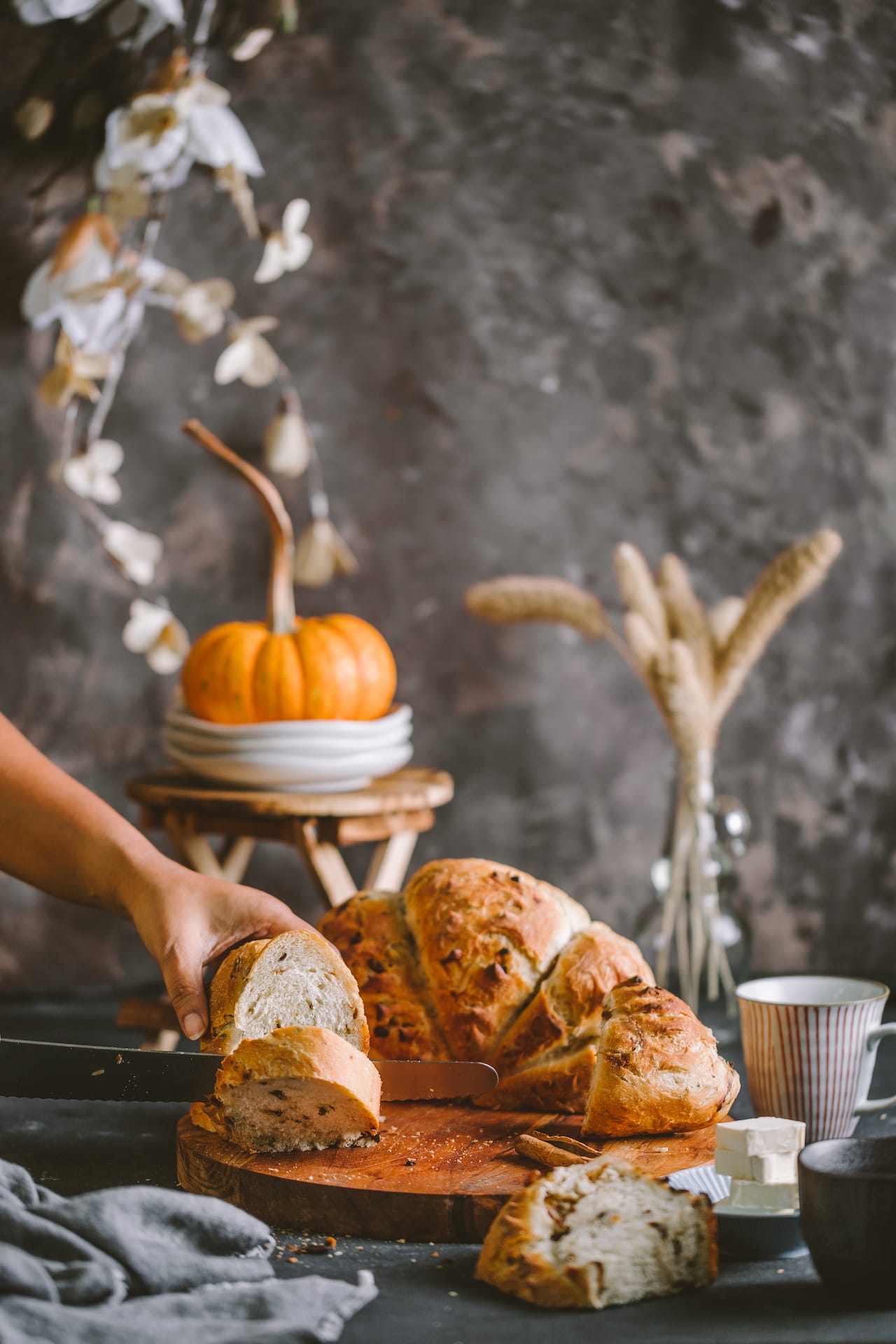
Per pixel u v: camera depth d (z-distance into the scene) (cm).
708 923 167
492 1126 106
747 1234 88
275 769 167
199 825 171
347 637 178
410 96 202
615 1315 80
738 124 202
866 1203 78
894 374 211
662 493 218
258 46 188
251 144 204
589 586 220
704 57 196
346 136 204
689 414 216
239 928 113
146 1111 128
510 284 213
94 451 202
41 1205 83
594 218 210
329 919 122
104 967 211
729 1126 92
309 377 214
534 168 207
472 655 217
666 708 166
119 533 204
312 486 214
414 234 210
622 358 215
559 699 219
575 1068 108
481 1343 77
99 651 210
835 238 208
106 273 195
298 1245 92
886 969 220
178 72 184
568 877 220
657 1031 103
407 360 214
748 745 217
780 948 219
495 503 217
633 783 220
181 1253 82
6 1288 75
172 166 194
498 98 202
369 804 167
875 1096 143
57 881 122
